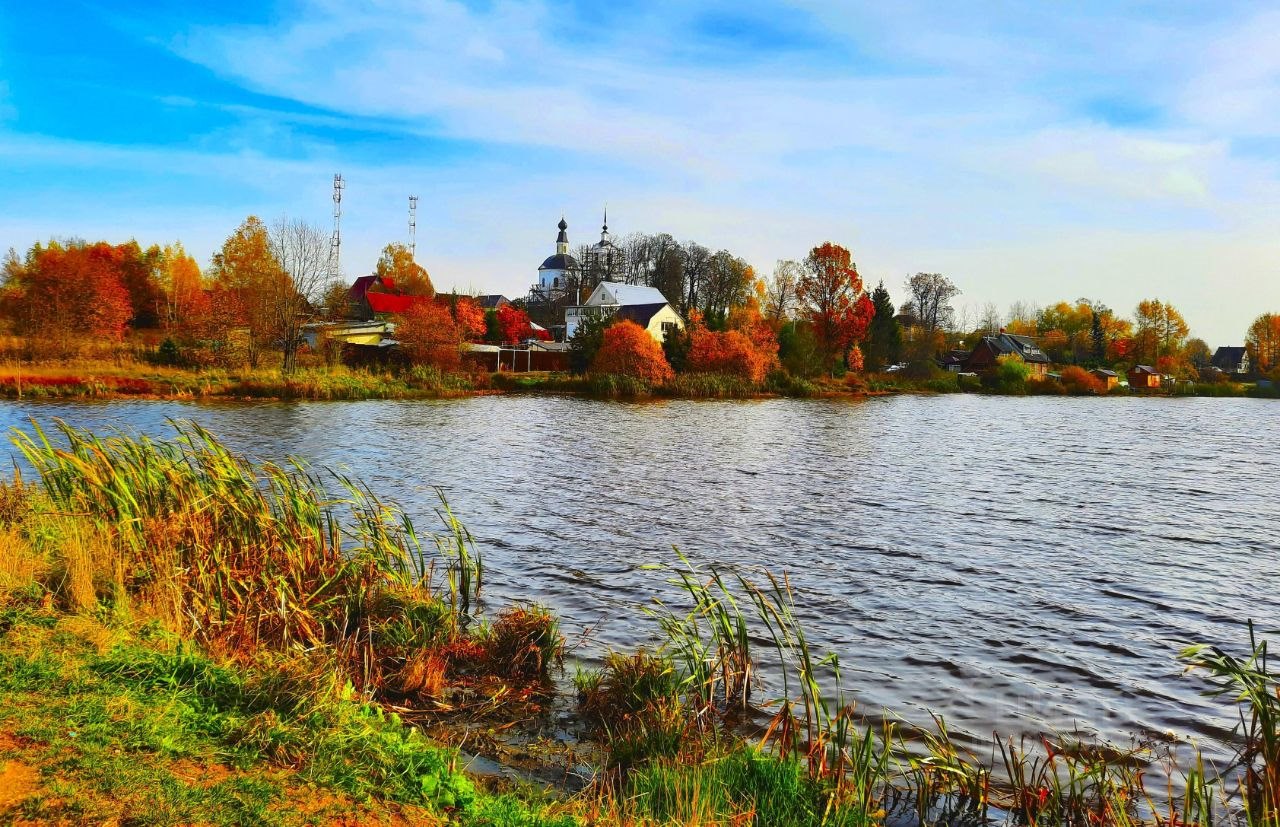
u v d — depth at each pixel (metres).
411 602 10.08
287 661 7.40
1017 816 6.65
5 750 5.04
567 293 132.75
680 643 9.45
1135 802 6.97
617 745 7.47
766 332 81.62
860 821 6.06
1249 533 18.17
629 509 19.36
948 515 19.66
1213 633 11.68
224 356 56.06
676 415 48.31
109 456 11.89
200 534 9.83
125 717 5.70
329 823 4.80
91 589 8.37
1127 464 30.16
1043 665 10.24
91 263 69.69
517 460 27.14
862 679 9.60
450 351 62.78
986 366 116.00
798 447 33.56
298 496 11.16
